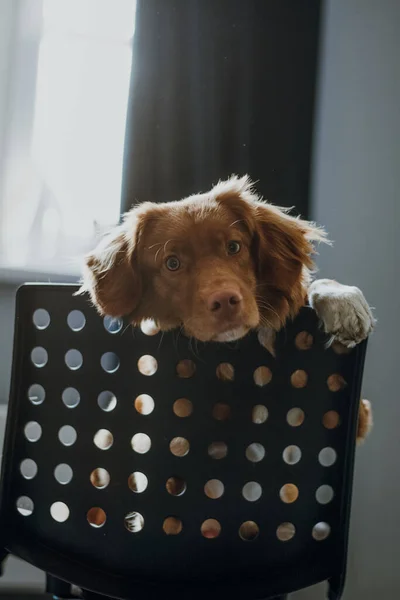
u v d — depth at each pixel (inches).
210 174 87.3
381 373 89.0
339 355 43.4
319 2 90.4
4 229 89.6
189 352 41.1
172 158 86.8
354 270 90.9
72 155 93.6
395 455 88.3
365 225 91.3
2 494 42.6
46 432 42.3
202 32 88.0
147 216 55.8
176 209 56.3
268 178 88.0
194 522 42.1
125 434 41.6
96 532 42.4
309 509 43.4
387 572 87.4
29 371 42.3
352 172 91.5
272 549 43.1
